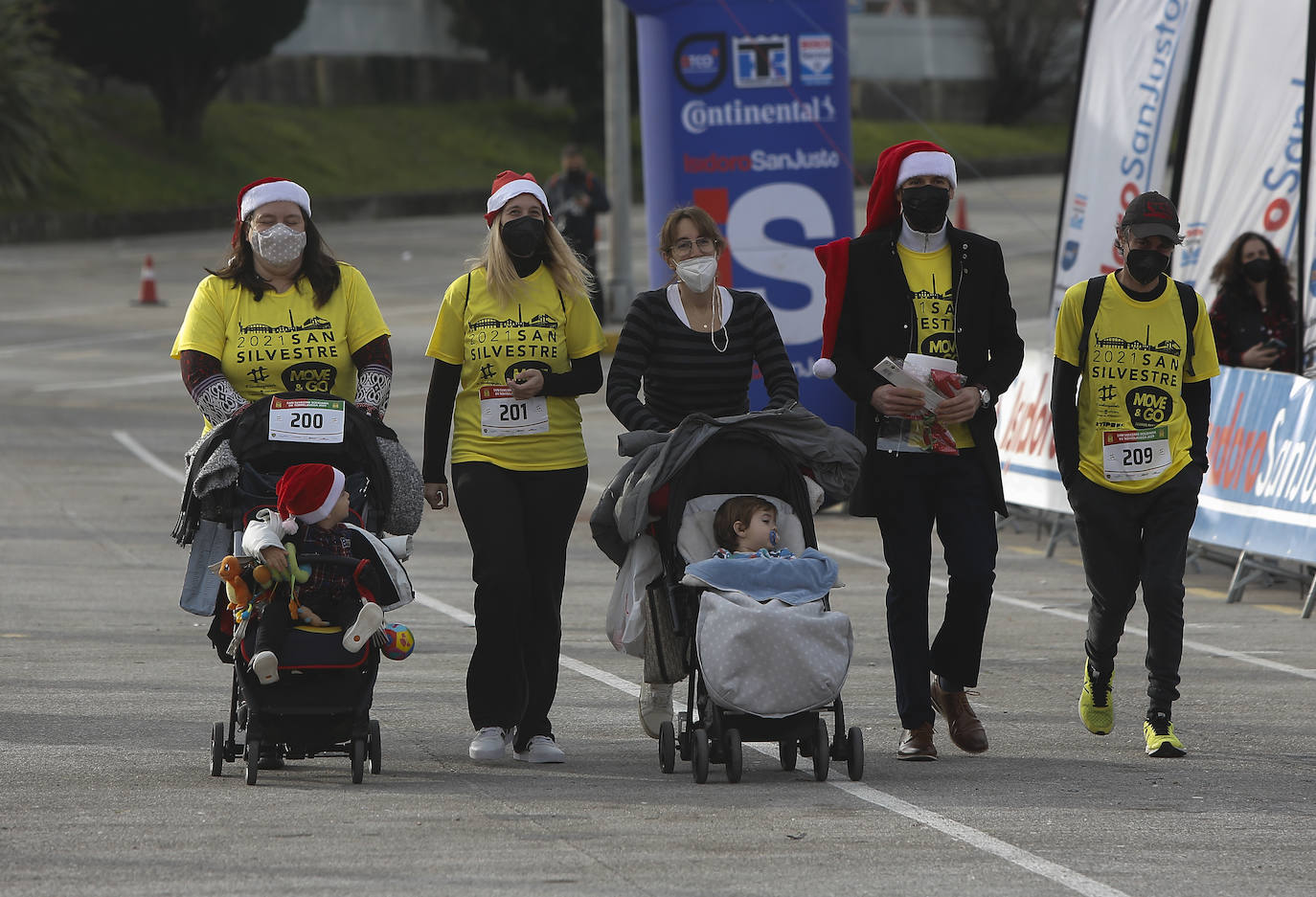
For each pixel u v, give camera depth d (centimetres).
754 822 2067
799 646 2211
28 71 13712
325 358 2350
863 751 2295
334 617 2202
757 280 5091
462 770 2361
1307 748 2517
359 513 2267
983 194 16675
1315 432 3738
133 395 7381
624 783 2281
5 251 13038
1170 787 2267
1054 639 3425
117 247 13438
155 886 1797
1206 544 4272
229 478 2238
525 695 2416
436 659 3164
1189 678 3044
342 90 18138
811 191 5075
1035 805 2161
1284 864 1898
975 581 2392
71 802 2152
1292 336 4069
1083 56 5012
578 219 8825
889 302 2434
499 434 2406
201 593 2267
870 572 4194
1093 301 2505
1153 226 2442
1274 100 4659
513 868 1867
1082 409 2533
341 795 2202
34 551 4319
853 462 2355
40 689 2858
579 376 2422
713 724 2261
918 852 1939
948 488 2430
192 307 2353
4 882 1811
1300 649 3319
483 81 19362
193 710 2720
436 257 13000
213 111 16762
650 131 5131
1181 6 4797
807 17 5053
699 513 2338
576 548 4525
